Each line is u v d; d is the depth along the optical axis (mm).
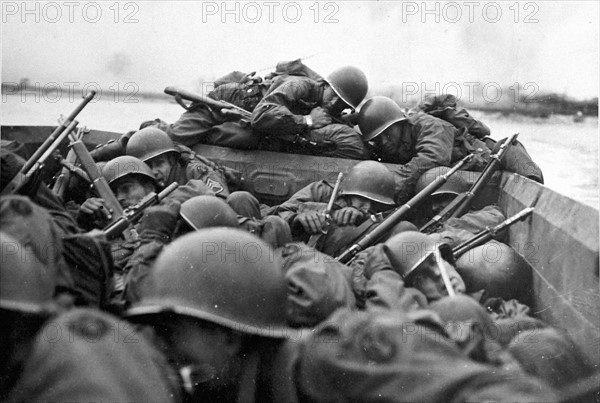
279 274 6395
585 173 14133
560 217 8242
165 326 6062
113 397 5219
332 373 5941
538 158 14828
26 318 5840
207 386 6043
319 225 9188
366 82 11008
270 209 9672
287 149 10836
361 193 9680
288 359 6102
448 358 5871
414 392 5762
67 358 5332
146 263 6766
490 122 15812
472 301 6508
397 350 5891
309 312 6902
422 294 7359
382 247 7707
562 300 7785
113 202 9070
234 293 6113
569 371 6547
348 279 7480
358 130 11289
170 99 15219
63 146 11031
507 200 9977
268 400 6152
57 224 7656
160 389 5438
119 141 10695
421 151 10484
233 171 10477
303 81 10891
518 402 5762
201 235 6355
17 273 5914
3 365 5656
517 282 8500
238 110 10844
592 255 7258
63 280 6398
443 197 10094
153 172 9977
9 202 6457
